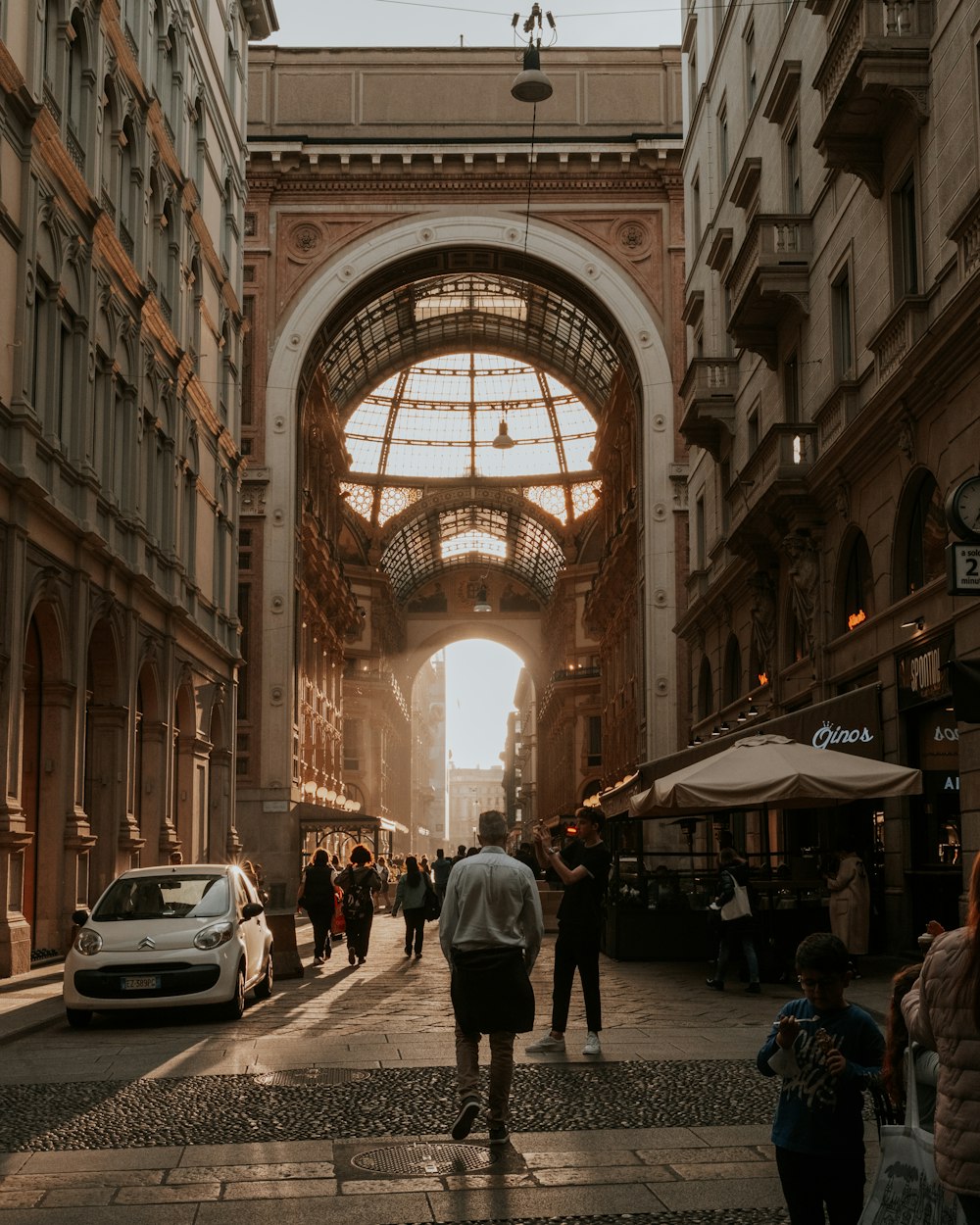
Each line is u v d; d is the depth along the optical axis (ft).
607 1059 33.27
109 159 73.20
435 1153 23.11
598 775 247.09
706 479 113.50
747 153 89.86
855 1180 14.14
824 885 59.72
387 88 141.38
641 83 141.08
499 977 23.67
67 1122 26.07
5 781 55.36
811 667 74.49
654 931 67.21
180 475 92.17
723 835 60.90
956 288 51.11
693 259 114.52
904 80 55.31
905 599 58.08
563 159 138.92
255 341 139.33
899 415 57.31
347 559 255.91
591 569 249.34
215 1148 23.71
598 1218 19.29
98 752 73.51
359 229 140.26
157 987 41.65
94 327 69.10
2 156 55.42
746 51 92.22
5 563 55.98
